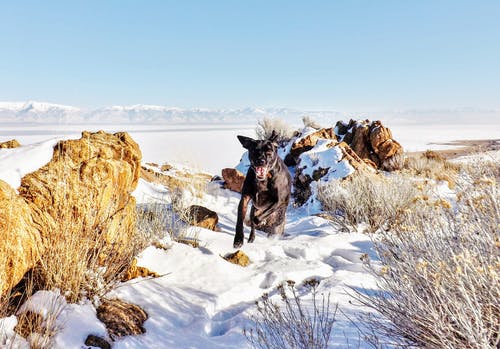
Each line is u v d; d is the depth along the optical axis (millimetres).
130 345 2791
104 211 3723
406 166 12539
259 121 17031
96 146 3859
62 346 2561
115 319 2980
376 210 6543
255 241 5867
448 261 2676
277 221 6184
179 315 3336
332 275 4363
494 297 2248
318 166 10430
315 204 8977
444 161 13156
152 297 3498
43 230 3088
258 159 5434
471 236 2873
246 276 4293
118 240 3889
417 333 2516
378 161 12617
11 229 2705
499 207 3131
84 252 3342
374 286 3986
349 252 5352
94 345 2670
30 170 3238
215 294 3752
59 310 2820
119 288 3514
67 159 3480
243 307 3719
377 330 2840
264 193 5781
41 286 3021
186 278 4078
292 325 2838
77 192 3416
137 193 7688
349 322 3057
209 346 2898
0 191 2752
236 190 10188
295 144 12398
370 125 13062
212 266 4355
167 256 4426
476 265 2482
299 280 4398
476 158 7504
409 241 3199
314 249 5348
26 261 2850
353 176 9211
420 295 2580
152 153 34625
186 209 6273
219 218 7434
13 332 2551
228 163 29266
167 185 9117
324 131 13328
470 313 2248
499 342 2174
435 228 3172
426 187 6105
